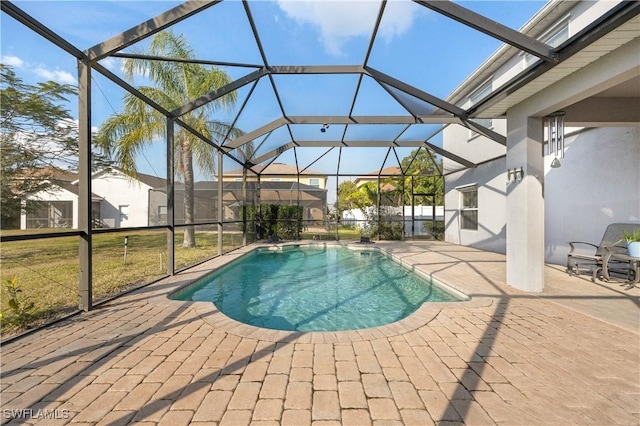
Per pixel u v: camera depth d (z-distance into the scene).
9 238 3.06
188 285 5.75
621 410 2.06
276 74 6.31
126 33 3.91
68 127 7.81
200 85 10.86
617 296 4.81
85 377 2.44
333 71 6.21
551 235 7.77
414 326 3.61
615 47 3.37
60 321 3.69
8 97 6.82
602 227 6.46
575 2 6.34
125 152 9.57
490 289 5.25
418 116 8.32
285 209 15.01
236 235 13.24
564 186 7.38
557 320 3.80
